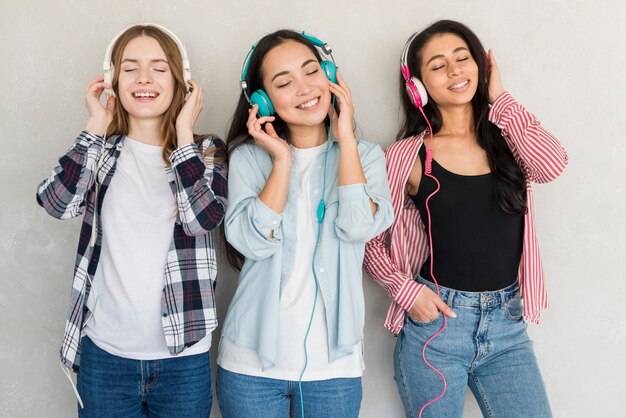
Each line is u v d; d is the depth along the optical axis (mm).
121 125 1718
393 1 2033
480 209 1754
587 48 2057
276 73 1637
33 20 1988
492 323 1731
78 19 1991
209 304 1627
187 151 1605
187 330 1586
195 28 2002
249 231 1593
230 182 1676
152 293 1591
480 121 1851
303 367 1579
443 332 1740
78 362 1653
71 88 2004
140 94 1647
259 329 1595
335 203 1648
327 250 1619
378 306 2086
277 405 1612
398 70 2045
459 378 1752
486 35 2049
